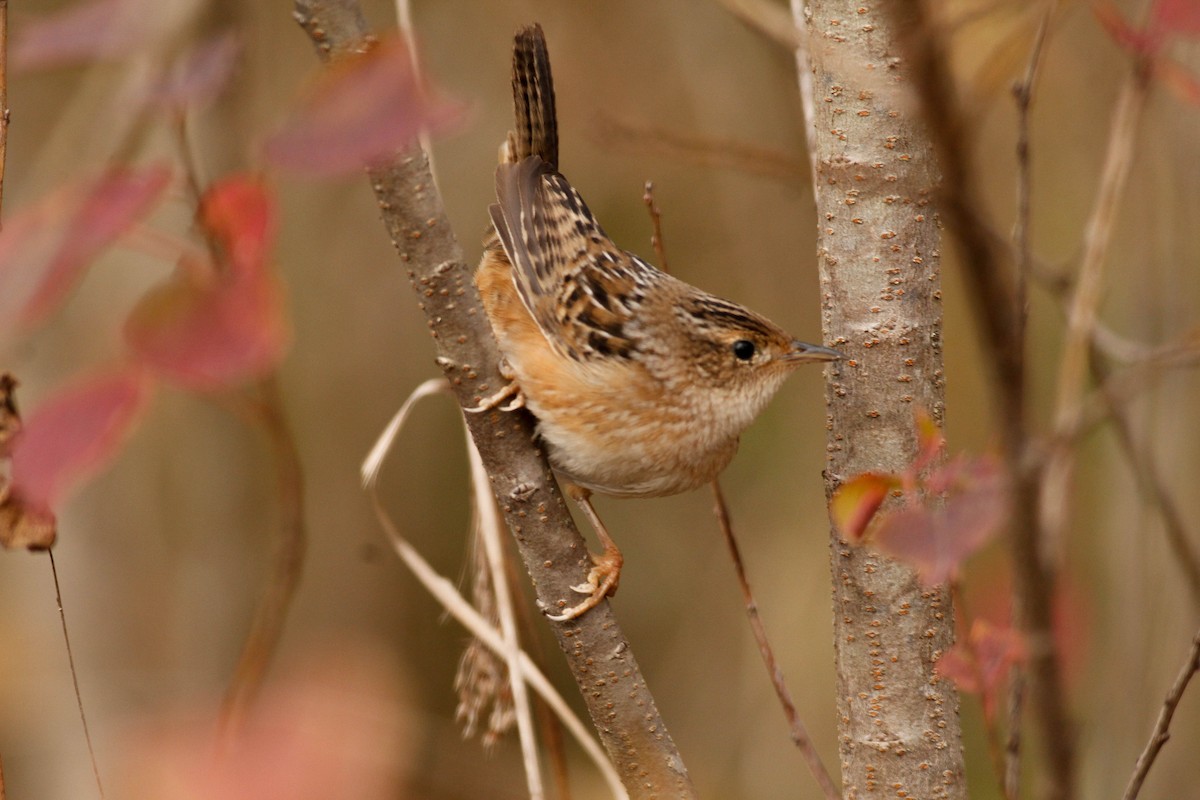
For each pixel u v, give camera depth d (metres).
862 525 4.17
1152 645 8.94
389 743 3.29
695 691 13.99
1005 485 3.54
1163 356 5.69
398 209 5.41
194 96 2.81
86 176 2.58
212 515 13.86
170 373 2.52
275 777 3.08
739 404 8.11
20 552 13.03
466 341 5.80
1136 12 8.26
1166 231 8.93
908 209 5.73
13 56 2.63
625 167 14.80
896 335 5.77
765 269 14.45
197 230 2.68
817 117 5.90
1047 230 12.36
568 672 14.43
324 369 16.11
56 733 12.40
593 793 10.15
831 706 13.16
